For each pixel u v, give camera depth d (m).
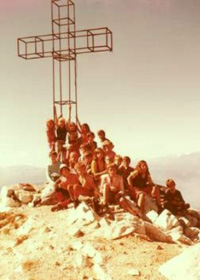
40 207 12.47
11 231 10.95
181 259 7.77
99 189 11.87
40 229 10.44
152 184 12.09
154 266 8.15
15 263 8.83
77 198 11.38
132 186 11.89
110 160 12.27
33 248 9.42
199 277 7.33
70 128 14.57
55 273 8.14
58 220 11.11
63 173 11.97
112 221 10.50
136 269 7.98
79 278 7.94
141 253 8.76
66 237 9.82
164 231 10.72
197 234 11.11
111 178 11.59
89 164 12.88
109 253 8.72
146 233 9.84
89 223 10.36
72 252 8.95
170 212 11.32
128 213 10.73
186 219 11.46
